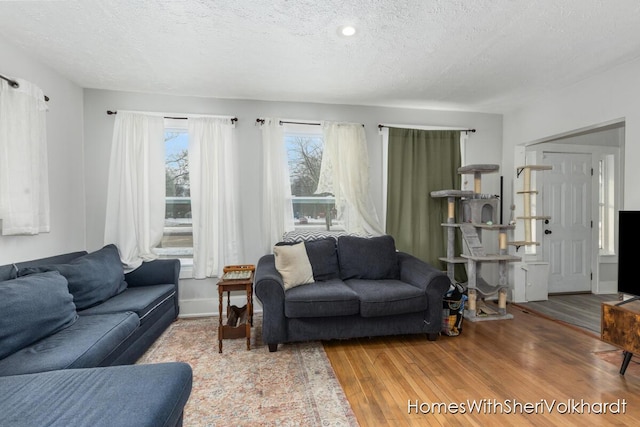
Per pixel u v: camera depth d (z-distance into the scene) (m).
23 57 2.25
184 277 3.15
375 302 2.37
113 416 0.99
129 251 2.87
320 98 3.27
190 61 2.44
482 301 3.52
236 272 2.74
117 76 2.71
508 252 3.66
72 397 1.09
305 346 2.45
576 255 4.04
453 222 3.37
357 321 2.43
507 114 3.75
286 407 1.69
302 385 1.90
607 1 1.72
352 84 2.90
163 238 3.23
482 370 2.07
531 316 3.15
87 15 1.85
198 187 3.11
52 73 2.55
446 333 2.64
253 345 2.47
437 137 3.58
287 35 2.07
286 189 3.32
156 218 3.02
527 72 2.64
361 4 1.75
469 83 2.88
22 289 1.60
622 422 1.57
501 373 2.03
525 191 3.43
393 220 3.48
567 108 2.98
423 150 3.54
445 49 2.26
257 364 2.16
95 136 3.00
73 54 2.31
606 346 2.43
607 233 4.12
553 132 3.14
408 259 2.98
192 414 1.63
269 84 2.89
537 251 3.86
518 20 1.90
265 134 3.21
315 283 2.70
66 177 2.71
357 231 3.34
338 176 3.32
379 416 1.61
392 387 1.87
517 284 3.63
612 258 4.08
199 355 2.29
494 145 3.80
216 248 3.14
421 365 2.14
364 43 2.17
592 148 4.04
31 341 1.55
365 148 3.40
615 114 2.55
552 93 3.13
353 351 2.36
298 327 2.35
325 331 2.38
